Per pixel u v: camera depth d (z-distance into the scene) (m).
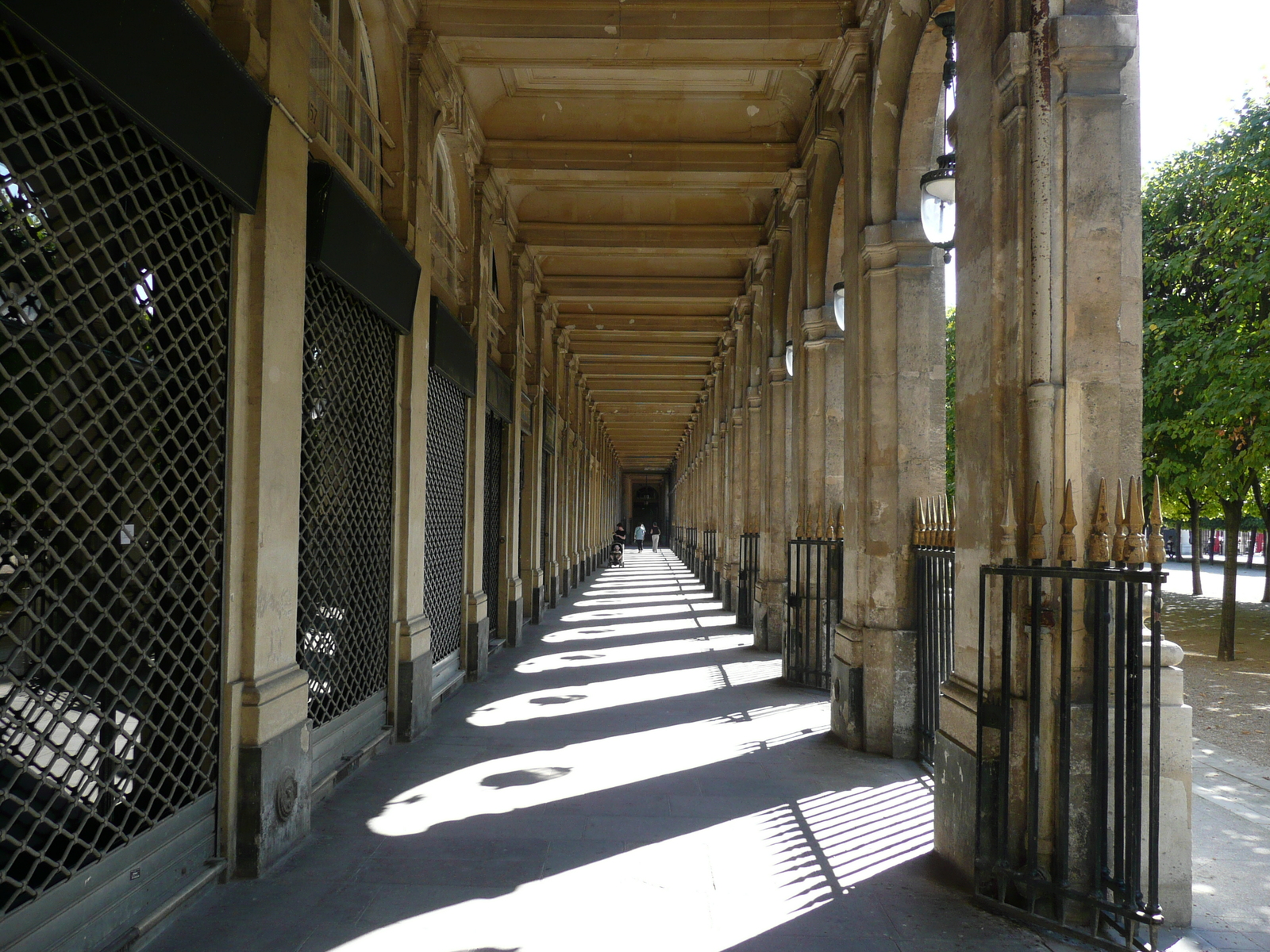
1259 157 10.83
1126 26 3.72
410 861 4.07
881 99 6.32
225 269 3.80
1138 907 3.17
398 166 6.52
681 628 13.47
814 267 8.91
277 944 3.22
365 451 5.86
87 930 2.92
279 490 4.14
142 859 3.26
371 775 5.51
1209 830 4.64
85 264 2.99
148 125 2.96
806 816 4.78
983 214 4.06
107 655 3.17
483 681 8.93
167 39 2.96
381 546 6.23
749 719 7.18
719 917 3.51
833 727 6.69
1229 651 11.59
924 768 5.73
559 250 12.35
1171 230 12.60
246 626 3.90
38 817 2.71
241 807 3.86
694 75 8.80
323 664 5.18
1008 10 3.92
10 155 2.64
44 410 2.93
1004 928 3.44
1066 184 3.75
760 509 12.45
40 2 2.35
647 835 4.46
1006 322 3.88
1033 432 3.74
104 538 3.02
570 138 9.61
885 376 6.28
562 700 7.95
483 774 5.56
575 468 21.58
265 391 3.96
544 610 15.34
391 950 3.19
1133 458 3.72
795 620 8.81
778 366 11.24
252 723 3.87
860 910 3.60
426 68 6.82
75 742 3.20
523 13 6.94
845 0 6.86
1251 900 3.71
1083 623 3.64
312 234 4.52
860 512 6.41
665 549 58.59
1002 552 3.82
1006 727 3.57
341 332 5.32
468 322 9.06
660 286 14.67
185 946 3.20
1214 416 11.12
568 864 4.06
